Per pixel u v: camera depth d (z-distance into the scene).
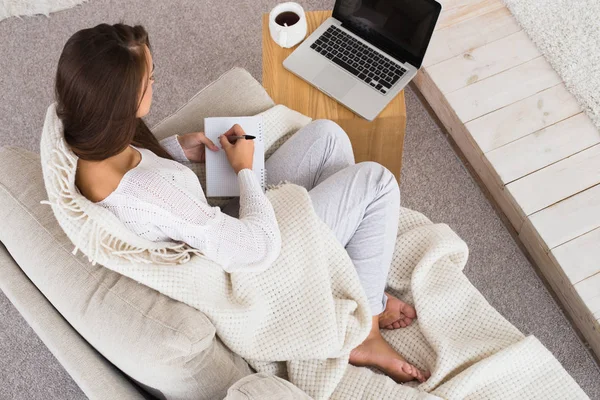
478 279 1.93
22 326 1.91
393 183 1.41
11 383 1.84
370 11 1.77
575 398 1.35
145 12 2.43
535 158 1.98
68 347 1.18
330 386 1.29
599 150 1.99
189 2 2.45
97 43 0.97
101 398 1.13
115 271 1.14
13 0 2.41
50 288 1.16
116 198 1.07
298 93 1.76
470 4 2.28
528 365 1.37
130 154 1.12
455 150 2.16
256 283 1.27
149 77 1.05
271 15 1.79
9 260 1.28
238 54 2.34
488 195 2.07
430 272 1.50
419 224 1.58
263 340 1.28
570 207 1.89
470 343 1.39
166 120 1.59
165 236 1.14
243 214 1.24
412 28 1.72
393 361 1.39
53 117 1.09
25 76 2.32
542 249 1.86
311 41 1.82
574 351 1.81
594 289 1.77
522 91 2.10
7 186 1.25
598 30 2.18
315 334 1.27
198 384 1.13
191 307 1.14
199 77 2.30
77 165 1.07
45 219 1.21
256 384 1.06
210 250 1.13
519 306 1.88
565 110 2.06
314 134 1.52
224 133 1.44
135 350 1.06
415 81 2.28
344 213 1.40
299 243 1.30
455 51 2.19
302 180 1.53
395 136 1.77
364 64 1.78
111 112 0.98
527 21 2.21
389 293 1.56
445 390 1.30
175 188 1.10
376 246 1.42
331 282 1.37
